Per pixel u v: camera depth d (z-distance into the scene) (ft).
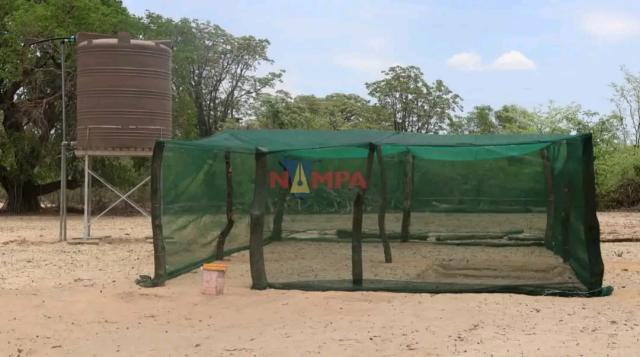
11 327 27.37
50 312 30.04
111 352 23.89
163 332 26.68
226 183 45.88
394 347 23.86
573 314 28.96
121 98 56.03
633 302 31.60
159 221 36.73
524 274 36.14
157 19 115.24
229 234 47.09
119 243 58.90
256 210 35.45
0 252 52.13
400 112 175.42
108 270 42.60
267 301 32.32
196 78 156.66
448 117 176.35
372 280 35.94
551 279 35.06
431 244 43.16
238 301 32.37
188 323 28.19
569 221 35.55
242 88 163.63
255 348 24.04
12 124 104.47
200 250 42.63
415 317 28.60
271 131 47.32
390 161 43.80
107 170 107.34
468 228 41.96
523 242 40.04
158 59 57.26
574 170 34.76
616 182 120.06
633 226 80.18
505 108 180.96
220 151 41.86
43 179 113.50
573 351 22.99
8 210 112.47
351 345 24.18
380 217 40.98
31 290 35.06
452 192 42.19
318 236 45.88
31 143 103.04
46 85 103.86
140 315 29.66
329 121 164.04
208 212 43.42
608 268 42.52
